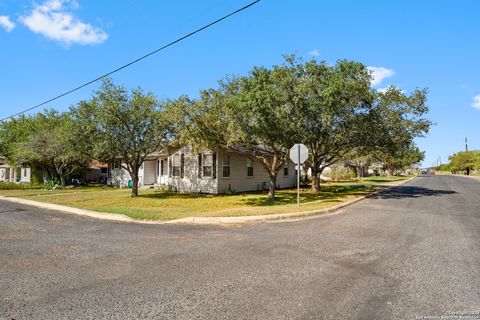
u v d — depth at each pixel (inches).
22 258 250.2
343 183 1478.8
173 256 252.7
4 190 1122.0
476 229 360.2
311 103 684.1
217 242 300.8
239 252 262.8
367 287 184.2
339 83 636.7
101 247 285.3
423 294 173.9
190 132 657.0
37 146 1173.1
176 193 925.2
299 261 235.8
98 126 740.7
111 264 232.5
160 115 746.2
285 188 1157.1
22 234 350.0
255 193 930.1
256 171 1035.3
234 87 695.7
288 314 150.3
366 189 994.7
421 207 561.6
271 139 650.2
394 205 594.2
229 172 924.6
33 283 194.4
